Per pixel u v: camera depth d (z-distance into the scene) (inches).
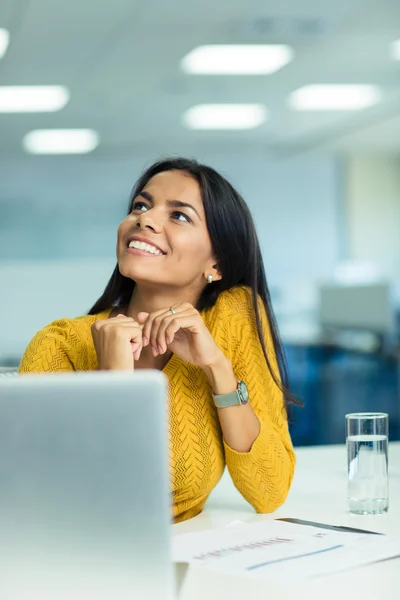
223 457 81.4
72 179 530.6
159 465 49.3
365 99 392.5
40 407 49.8
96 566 49.9
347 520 74.5
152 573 49.4
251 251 88.0
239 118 431.2
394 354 349.1
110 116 417.7
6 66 326.3
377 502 76.5
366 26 282.7
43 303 421.1
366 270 549.3
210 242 85.6
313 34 290.8
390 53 317.1
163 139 482.6
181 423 79.5
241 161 535.8
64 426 49.6
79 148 501.0
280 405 85.5
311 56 319.0
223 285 88.9
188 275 84.5
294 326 537.0
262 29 284.4
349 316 380.2
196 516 78.7
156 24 277.0
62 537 50.0
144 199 85.2
